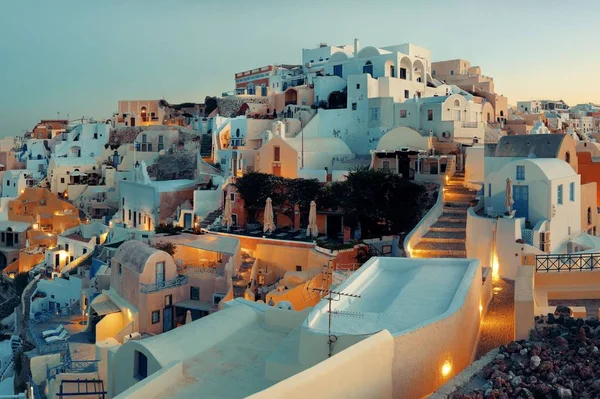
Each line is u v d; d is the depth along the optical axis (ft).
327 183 188.24
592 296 81.10
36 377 117.39
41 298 199.21
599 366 49.19
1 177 335.88
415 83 265.54
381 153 195.42
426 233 140.97
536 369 49.70
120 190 254.88
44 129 409.08
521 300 59.57
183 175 257.55
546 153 136.56
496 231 114.32
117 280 151.84
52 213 278.26
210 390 58.90
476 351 67.62
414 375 53.57
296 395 42.39
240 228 195.00
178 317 146.41
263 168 216.74
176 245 167.22
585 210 141.49
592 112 447.01
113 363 73.72
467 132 220.02
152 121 350.43
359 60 275.59
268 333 75.15
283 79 333.21
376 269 81.10
